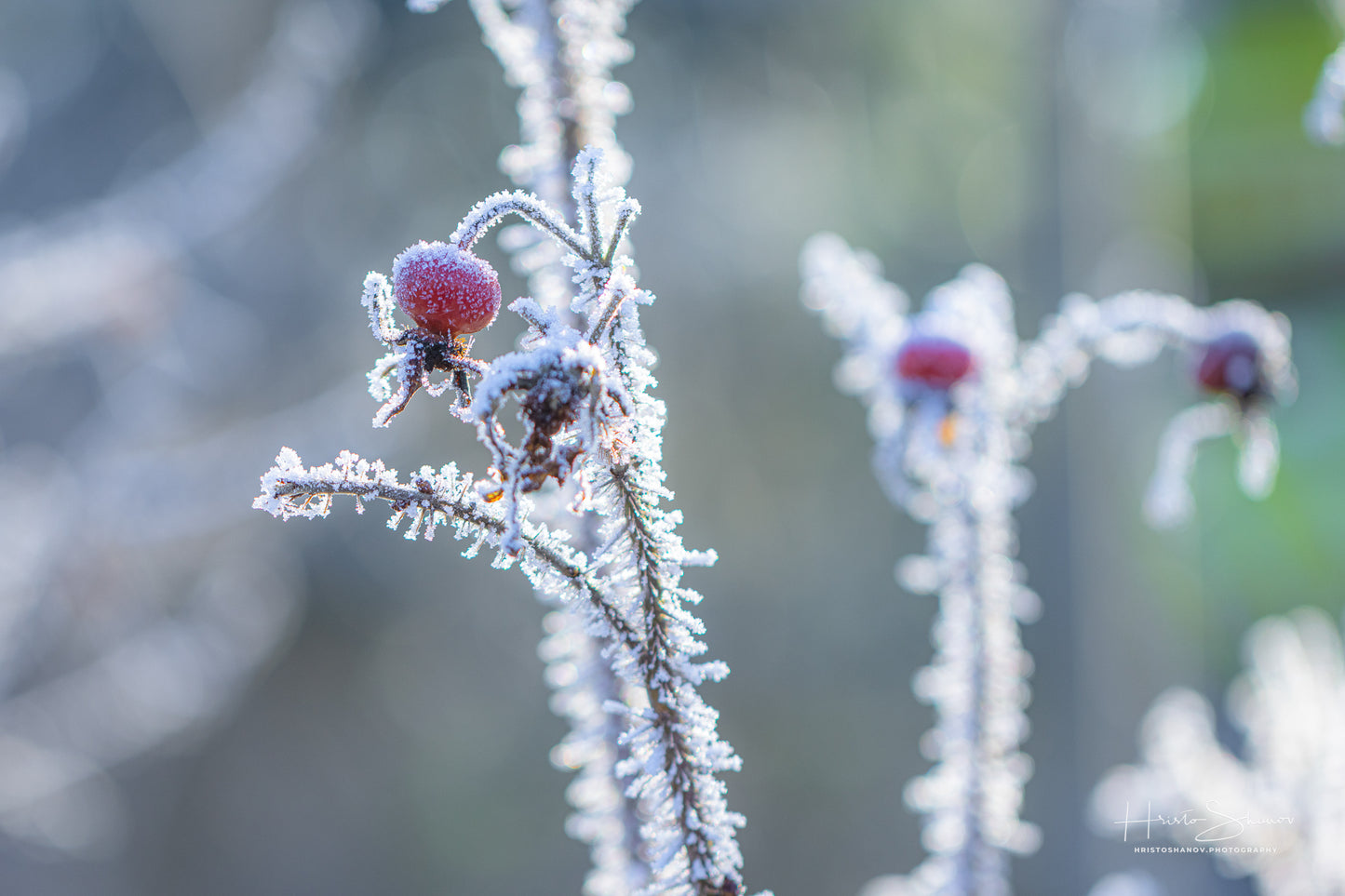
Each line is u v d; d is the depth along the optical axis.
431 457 3.13
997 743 0.73
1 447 2.26
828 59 3.96
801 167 3.93
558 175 0.64
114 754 2.08
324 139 2.77
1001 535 0.73
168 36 2.80
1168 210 1.61
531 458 0.60
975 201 3.83
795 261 3.84
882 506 3.81
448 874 3.49
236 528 2.24
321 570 3.44
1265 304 3.71
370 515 3.47
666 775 0.61
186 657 2.12
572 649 0.65
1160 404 1.55
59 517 1.82
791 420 3.80
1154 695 1.53
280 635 2.96
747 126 3.92
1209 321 0.76
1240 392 0.76
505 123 3.67
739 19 3.90
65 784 1.89
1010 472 0.75
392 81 3.61
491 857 3.49
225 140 1.88
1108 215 1.59
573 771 3.54
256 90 1.94
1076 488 1.59
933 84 3.90
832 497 3.80
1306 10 3.51
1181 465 0.77
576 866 3.48
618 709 0.62
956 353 0.74
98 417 1.96
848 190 3.95
